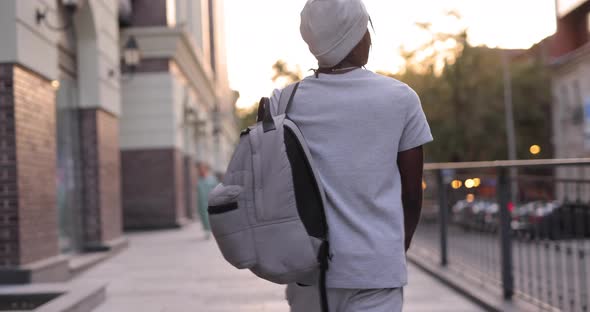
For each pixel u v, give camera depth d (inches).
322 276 76.8
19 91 307.4
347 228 77.4
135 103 792.9
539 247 212.7
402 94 79.4
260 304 272.2
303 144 77.6
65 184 438.9
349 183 77.9
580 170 179.5
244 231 76.3
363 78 80.7
